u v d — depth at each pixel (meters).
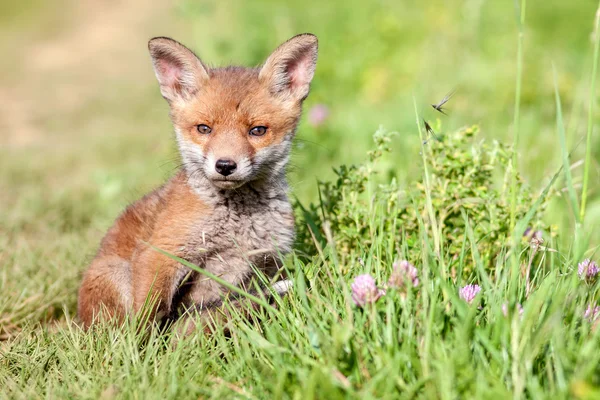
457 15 24.81
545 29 24.20
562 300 6.17
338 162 15.14
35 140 22.39
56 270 10.21
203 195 8.34
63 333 7.51
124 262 8.88
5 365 7.17
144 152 19.70
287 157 8.95
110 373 6.52
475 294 6.53
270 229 8.63
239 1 35.34
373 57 23.48
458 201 8.68
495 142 9.08
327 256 8.34
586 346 5.31
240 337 6.76
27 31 43.75
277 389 5.44
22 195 15.05
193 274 8.53
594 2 25.95
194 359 6.67
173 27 41.28
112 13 47.72
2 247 11.03
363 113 18.59
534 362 5.66
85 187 15.93
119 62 36.34
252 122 8.61
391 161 11.80
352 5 30.34
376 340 5.87
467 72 19.22
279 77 8.97
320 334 6.05
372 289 6.23
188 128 8.75
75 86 31.33
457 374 5.40
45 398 6.14
